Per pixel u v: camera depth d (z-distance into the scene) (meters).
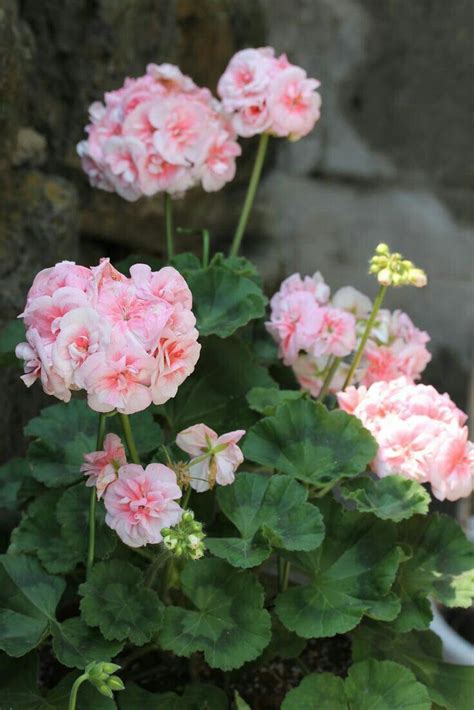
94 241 1.93
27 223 1.71
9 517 1.61
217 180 1.57
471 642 1.68
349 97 2.52
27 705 1.41
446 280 2.53
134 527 1.39
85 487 1.49
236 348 1.56
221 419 1.57
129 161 1.54
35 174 1.75
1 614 1.42
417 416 1.46
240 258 1.61
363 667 1.45
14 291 1.68
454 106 2.51
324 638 1.62
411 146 2.55
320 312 1.52
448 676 1.49
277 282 2.11
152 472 1.39
